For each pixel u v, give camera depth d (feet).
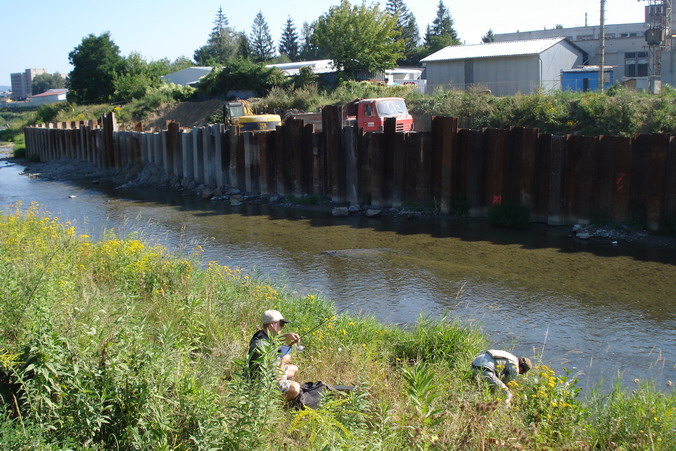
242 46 388.57
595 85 131.13
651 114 78.13
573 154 54.90
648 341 31.09
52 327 16.83
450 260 47.14
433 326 28.84
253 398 15.55
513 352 29.60
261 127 93.61
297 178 74.23
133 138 103.76
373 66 164.76
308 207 71.46
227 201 79.10
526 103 89.25
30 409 14.92
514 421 17.12
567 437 17.02
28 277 21.02
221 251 51.37
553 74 135.03
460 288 40.16
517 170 57.41
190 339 22.72
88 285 25.70
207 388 16.93
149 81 220.02
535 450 16.14
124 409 15.38
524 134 56.34
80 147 127.24
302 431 16.33
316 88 147.54
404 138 64.28
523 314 35.22
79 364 15.61
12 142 225.97
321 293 39.55
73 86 227.61
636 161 52.34
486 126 91.71
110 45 228.02
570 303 36.99
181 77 248.52
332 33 163.63
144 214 71.10
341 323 28.63
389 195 66.49
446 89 125.70
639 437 16.94
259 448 14.97
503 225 57.21
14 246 31.96
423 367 22.90
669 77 125.39
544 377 20.03
